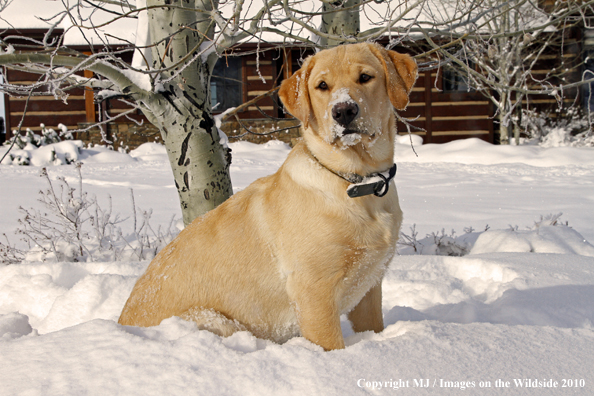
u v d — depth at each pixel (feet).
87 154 56.29
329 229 7.63
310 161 8.11
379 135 8.18
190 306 8.39
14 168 48.44
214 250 8.45
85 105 62.34
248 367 6.02
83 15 56.70
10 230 22.47
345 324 10.36
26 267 13.39
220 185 14.71
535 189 33.04
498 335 6.88
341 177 7.89
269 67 63.46
